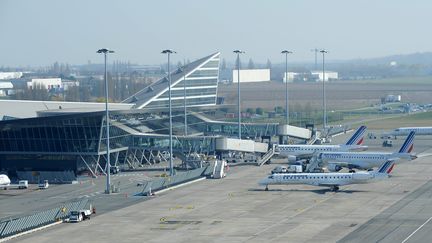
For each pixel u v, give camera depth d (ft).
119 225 541.75
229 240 485.15
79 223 553.64
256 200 627.05
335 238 481.05
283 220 541.75
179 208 601.62
